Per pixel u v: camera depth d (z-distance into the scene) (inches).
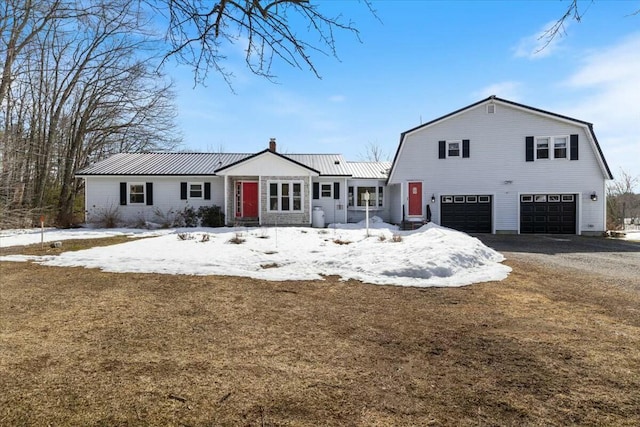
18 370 138.2
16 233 653.3
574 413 110.0
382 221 891.4
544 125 772.6
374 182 924.6
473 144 797.2
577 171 762.8
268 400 116.9
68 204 969.5
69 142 983.6
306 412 109.8
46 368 140.3
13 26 640.4
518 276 323.0
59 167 993.5
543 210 778.2
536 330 185.9
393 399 117.9
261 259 381.7
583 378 133.2
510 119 783.7
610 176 745.0
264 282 293.3
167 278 305.0
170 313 213.8
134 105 1023.6
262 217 807.1
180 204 835.4
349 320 202.8
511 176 784.3
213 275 315.9
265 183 805.9
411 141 823.7
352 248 408.2
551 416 108.4
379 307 228.1
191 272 324.8
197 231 681.6
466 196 803.4
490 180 791.7
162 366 142.8
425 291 267.4
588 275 329.7
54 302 235.8
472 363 146.5
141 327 189.6
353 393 121.8
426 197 815.7
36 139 897.5
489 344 167.2
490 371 139.1
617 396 120.2
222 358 151.0
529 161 778.2
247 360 149.0
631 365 144.3
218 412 109.6
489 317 207.9
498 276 315.6
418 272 309.3
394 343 168.7
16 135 723.4
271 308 225.0
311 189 811.4
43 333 179.9
